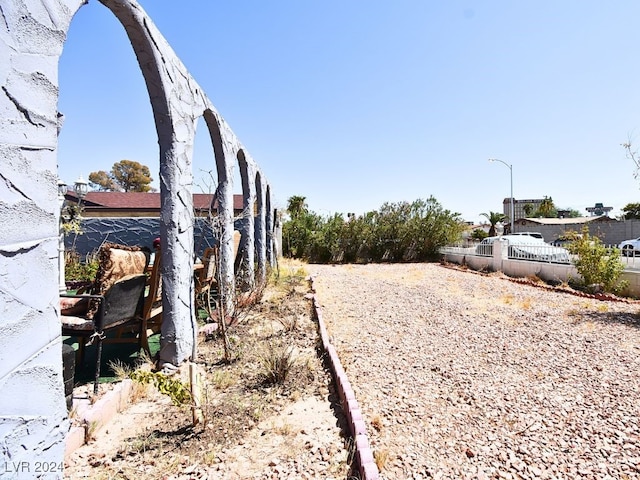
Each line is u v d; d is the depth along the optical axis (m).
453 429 2.79
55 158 1.75
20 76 1.54
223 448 2.34
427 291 9.25
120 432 2.49
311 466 2.21
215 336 4.59
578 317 6.26
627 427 2.80
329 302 7.48
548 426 2.84
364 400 3.20
